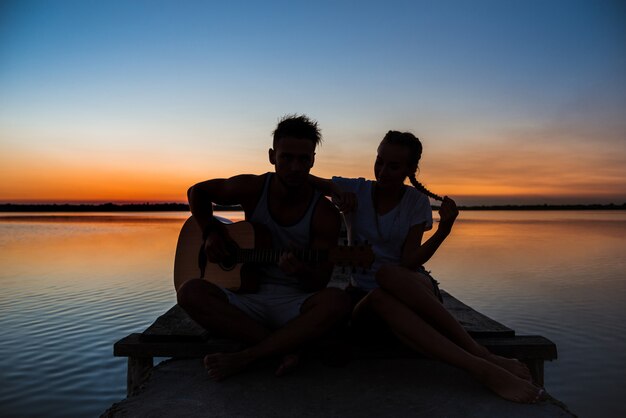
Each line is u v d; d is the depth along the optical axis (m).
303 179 2.72
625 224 52.34
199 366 2.75
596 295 9.06
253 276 2.96
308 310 2.62
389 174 2.79
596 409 4.24
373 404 2.29
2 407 4.21
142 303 8.04
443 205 2.71
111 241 22.72
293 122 2.67
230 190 2.98
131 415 2.20
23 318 7.06
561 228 41.12
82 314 7.29
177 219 67.12
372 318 2.77
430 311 2.50
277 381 2.56
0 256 15.67
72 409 4.19
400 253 2.99
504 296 9.00
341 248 2.77
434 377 2.61
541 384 2.86
